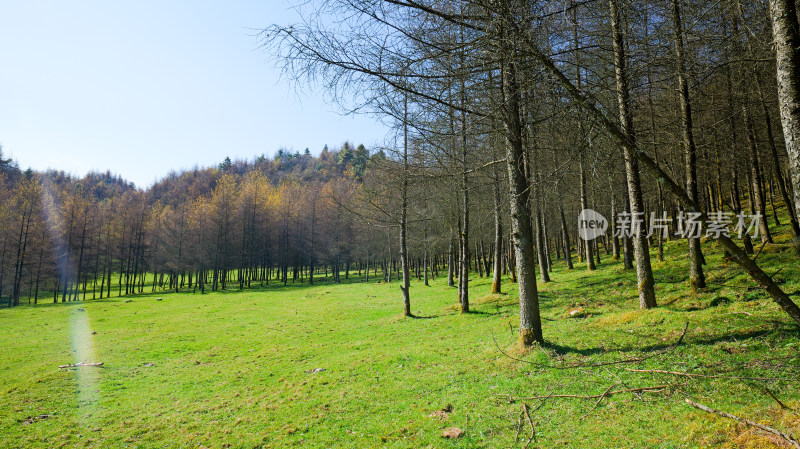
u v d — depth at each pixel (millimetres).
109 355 15289
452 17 4773
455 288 29875
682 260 18375
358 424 6656
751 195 22469
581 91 4520
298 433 6711
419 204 20250
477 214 24891
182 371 12461
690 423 4496
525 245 8766
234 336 18172
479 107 6371
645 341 7637
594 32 5020
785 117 3125
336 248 58438
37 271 43719
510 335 10828
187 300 38938
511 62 4914
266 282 63000
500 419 5730
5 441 7480
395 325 16422
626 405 5320
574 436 4863
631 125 7629
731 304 9219
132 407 9211
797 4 3941
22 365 14320
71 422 8391
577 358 7426
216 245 55094
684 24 4984
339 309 24250
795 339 6168
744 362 5734
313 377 9977
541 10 4480
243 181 71125
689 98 11484
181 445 6879
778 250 15156
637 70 5434
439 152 10219
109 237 52875
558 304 14883
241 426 7402
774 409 4285
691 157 11500
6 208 43062
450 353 10109
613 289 15641
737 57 6277
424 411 6629
